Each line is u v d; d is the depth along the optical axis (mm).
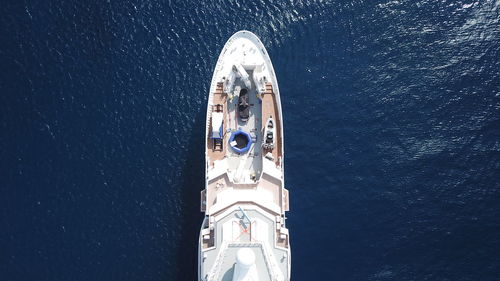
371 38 76625
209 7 77438
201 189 69312
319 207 68438
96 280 64562
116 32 76500
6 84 73250
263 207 61531
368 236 67062
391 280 65000
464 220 67500
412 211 68188
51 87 73438
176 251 66375
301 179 69750
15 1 77188
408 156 70875
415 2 77688
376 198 68875
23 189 68312
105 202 68188
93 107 72688
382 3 77875
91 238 66438
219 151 66000
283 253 60250
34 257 65188
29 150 70250
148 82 74125
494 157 70438
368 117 72812
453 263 65562
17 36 75750
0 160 69562
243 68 66938
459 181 69438
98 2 77625
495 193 68562
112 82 74000
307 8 77375
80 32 76375
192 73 74750
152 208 68188
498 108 72750
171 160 70438
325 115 72812
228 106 67812
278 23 76938
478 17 77062
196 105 73125
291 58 75562
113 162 70125
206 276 59656
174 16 77250
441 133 71875
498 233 66688
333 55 75812
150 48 75875
